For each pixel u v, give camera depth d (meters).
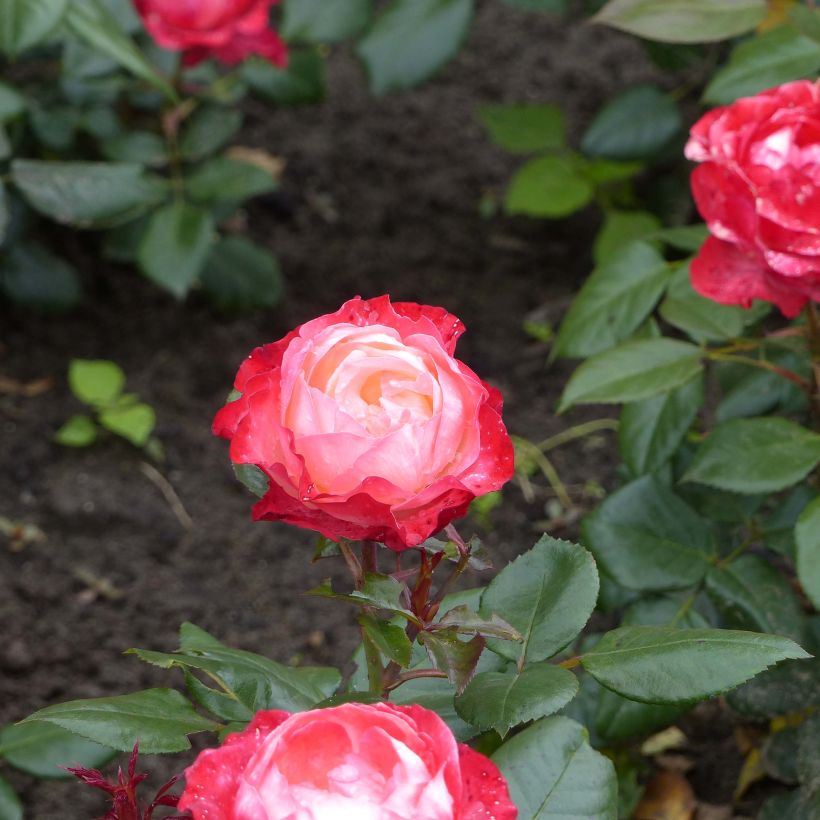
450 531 0.95
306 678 1.04
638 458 1.16
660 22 1.17
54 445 1.57
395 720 0.87
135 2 1.36
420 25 1.56
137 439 1.54
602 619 1.36
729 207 1.05
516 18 2.26
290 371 0.90
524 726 1.14
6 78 1.66
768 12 1.18
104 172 1.38
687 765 1.25
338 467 0.89
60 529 1.47
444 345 0.94
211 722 0.99
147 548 1.46
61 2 1.27
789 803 1.14
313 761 0.87
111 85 1.57
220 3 1.34
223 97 1.62
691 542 1.15
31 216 1.61
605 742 1.15
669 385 1.12
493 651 0.98
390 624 0.94
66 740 1.13
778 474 1.08
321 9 1.58
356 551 1.07
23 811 1.24
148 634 1.36
